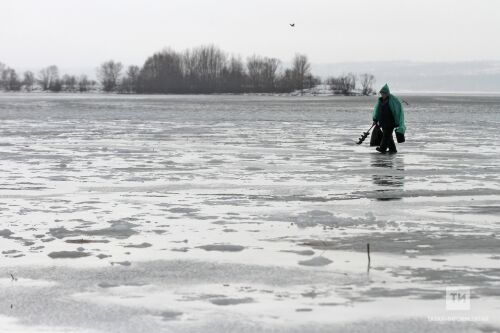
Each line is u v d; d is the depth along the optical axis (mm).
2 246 9297
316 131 33656
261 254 8875
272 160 20219
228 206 12344
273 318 6531
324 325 6352
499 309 6730
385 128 22609
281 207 12266
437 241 9609
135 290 7406
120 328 6312
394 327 6293
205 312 6711
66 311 6758
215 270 8141
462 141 27844
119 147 24250
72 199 13055
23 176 16312
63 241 9586
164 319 6531
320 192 14047
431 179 16094
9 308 6848
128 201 12844
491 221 11039
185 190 14242
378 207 12312
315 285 7547
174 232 10148
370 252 8992
